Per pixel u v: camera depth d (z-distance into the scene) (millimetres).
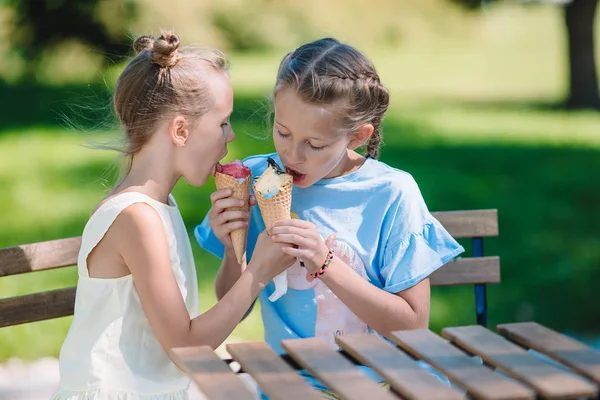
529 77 21703
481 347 2143
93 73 17797
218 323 2676
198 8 23047
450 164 11031
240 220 2881
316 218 2977
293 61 2801
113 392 2711
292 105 2705
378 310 2773
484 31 29188
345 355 2316
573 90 16875
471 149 12078
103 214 2703
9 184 9344
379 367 2043
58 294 3111
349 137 2818
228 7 24578
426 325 2910
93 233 2719
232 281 3074
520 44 28391
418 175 10312
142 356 2768
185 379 2857
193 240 7008
